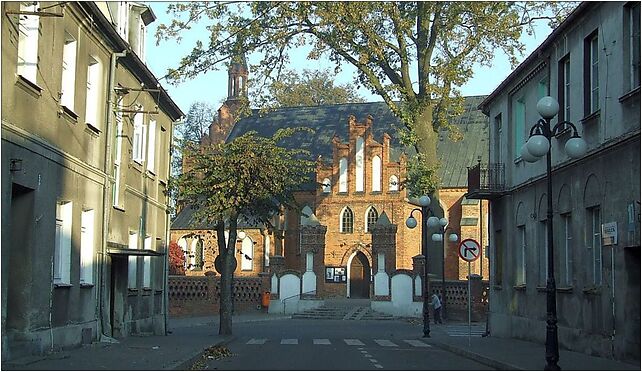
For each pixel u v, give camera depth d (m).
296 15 35.25
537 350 22.00
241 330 35.50
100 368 15.41
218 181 29.47
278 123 73.44
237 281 53.50
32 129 16.77
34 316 17.12
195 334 30.67
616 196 18.61
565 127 22.53
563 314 22.75
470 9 35.38
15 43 15.64
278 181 29.78
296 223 64.75
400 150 65.44
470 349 22.34
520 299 27.41
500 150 30.70
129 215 26.70
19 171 15.93
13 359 16.03
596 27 20.09
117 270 25.33
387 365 18.14
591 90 20.83
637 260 17.98
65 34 19.14
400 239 61.69
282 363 18.30
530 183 26.02
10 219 16.53
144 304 29.00
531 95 26.39
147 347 21.27
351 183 63.56
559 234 23.22
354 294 62.59
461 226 61.25
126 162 26.05
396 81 39.56
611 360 18.66
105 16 23.16
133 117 26.55
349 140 64.38
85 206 21.00
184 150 30.41
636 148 17.39
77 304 20.27
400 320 46.97
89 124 21.08
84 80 20.77
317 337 30.17
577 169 21.61
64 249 19.64
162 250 32.56
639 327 17.80
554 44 23.55
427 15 36.94
